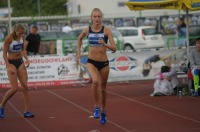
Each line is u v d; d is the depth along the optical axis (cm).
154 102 1909
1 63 2491
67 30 4825
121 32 4781
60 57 2534
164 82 2075
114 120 1572
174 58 2556
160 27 5700
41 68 2519
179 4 1967
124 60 2586
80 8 7456
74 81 2550
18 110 1844
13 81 1641
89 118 1625
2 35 3962
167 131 1379
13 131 1467
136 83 2528
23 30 1606
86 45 3253
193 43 3344
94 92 1484
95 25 1440
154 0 2036
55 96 2194
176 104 1842
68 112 1761
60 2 8512
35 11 8412
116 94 2173
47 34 4631
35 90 2428
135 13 6975
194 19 5247
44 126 1523
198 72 2000
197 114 1628
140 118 1592
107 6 7344
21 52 1636
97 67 1448
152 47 4803
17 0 8475
